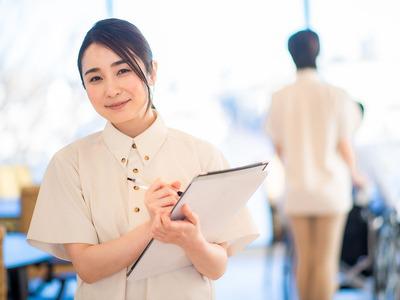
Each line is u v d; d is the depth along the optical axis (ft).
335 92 11.78
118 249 4.70
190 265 5.08
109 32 4.76
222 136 23.90
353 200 14.87
